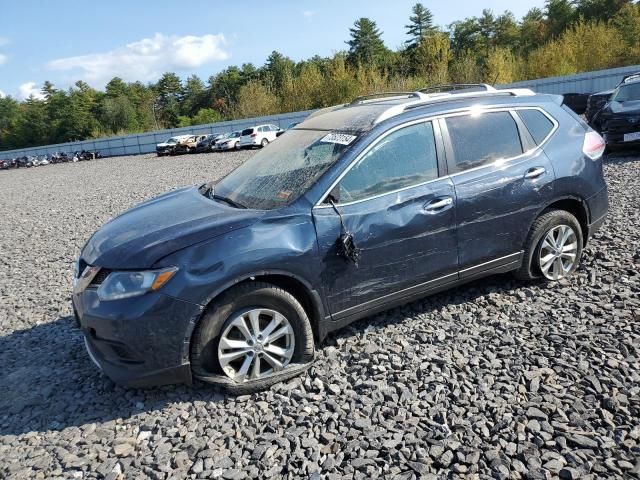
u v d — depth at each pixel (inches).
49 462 113.7
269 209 138.6
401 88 1776.6
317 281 136.3
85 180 922.7
